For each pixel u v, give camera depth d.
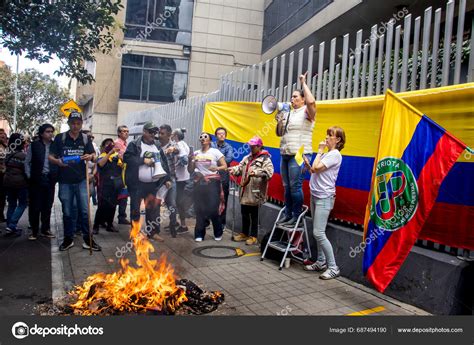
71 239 5.88
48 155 5.79
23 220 8.24
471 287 3.78
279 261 5.56
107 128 20.75
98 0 6.36
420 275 4.07
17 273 4.77
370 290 4.55
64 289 4.27
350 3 9.49
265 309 3.93
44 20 5.96
